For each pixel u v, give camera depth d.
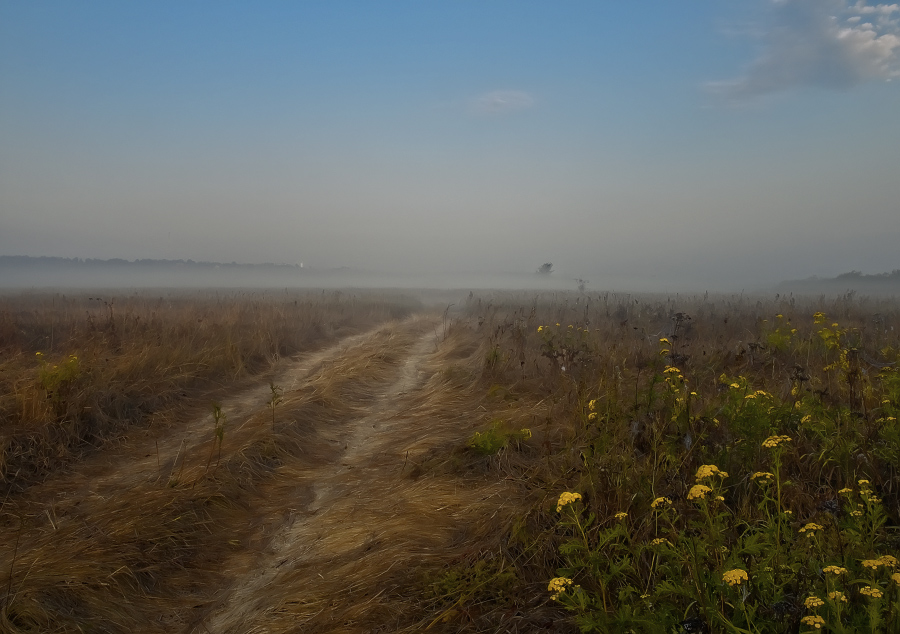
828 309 18.70
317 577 4.16
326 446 7.54
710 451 4.59
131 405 8.32
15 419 7.01
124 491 5.75
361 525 4.96
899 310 17.92
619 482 3.96
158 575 4.25
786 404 5.21
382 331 19.53
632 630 2.63
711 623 2.58
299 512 5.52
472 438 6.42
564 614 3.29
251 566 4.57
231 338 12.82
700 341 11.20
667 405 5.23
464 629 3.31
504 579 3.61
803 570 2.87
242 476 6.02
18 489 5.79
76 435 7.03
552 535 3.94
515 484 5.14
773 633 2.57
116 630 3.66
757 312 18.33
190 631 3.73
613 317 17.88
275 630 3.59
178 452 7.04
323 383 10.11
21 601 3.59
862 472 4.29
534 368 9.66
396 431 7.94
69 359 8.27
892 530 3.61
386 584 3.88
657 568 3.22
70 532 4.75
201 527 4.96
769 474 3.49
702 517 3.60
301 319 18.20
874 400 5.51
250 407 9.34
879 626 2.36
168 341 11.59
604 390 6.10
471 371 10.32
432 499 5.21
